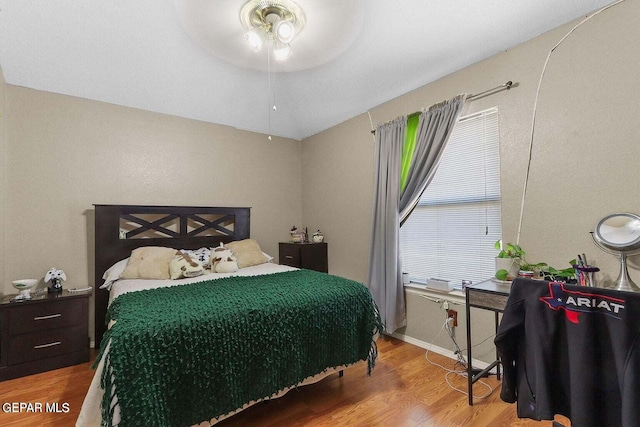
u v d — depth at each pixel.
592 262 1.79
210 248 3.49
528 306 1.22
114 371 1.25
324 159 4.00
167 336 1.39
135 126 3.20
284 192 4.29
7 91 2.57
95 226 2.86
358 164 3.49
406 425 1.68
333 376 2.23
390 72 2.66
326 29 2.10
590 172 1.83
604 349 1.04
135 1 1.94
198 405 1.42
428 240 2.84
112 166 3.06
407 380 2.17
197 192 3.57
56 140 2.79
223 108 3.42
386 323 2.87
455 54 2.35
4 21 2.05
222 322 1.55
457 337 2.49
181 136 3.49
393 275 2.84
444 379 2.18
